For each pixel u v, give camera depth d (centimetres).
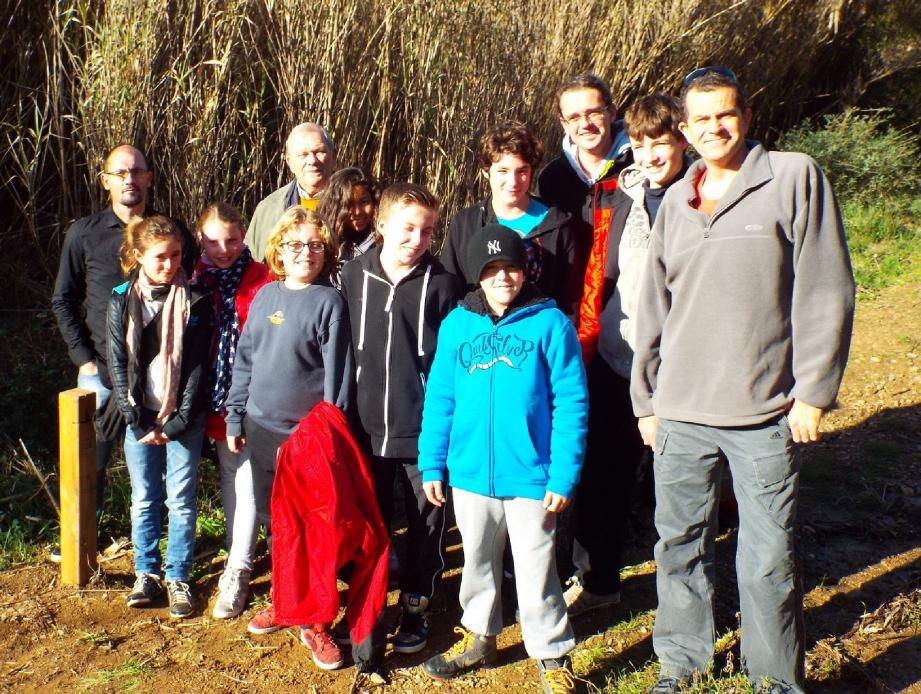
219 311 368
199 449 371
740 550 294
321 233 336
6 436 465
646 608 371
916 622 356
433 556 342
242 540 370
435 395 319
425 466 320
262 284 370
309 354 336
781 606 288
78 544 376
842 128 945
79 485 373
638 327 306
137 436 355
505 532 319
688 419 288
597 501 354
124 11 513
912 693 313
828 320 265
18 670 325
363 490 329
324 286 339
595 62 745
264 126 573
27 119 554
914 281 736
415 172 591
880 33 1039
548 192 381
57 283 397
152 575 373
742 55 939
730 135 271
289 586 321
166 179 536
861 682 319
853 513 449
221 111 561
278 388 337
